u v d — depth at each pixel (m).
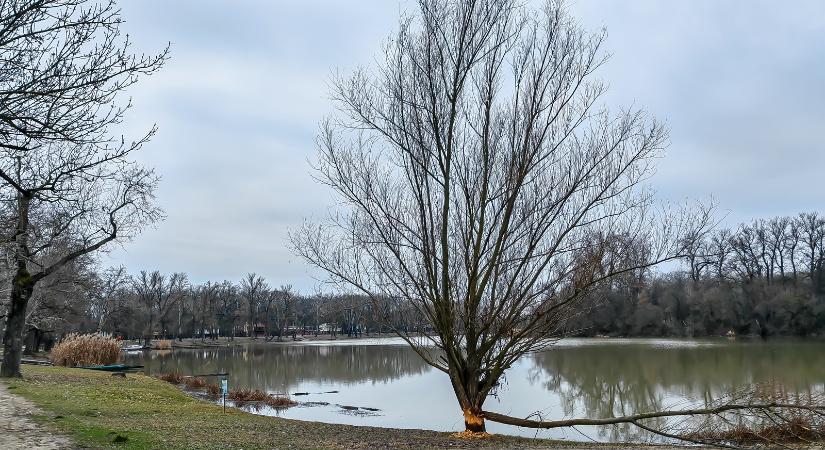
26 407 14.42
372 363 52.84
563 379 32.88
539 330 14.81
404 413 24.56
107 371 31.14
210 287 108.06
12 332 21.39
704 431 16.22
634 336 65.06
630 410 22.78
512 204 14.28
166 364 53.00
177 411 17.97
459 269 15.13
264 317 117.94
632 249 13.98
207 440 11.62
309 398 29.53
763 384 24.95
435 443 13.16
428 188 14.83
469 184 14.75
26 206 12.36
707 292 69.44
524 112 14.43
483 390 15.13
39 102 6.96
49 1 6.82
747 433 15.63
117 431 11.58
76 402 16.62
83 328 76.31
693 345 58.78
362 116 18.53
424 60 14.63
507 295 14.38
